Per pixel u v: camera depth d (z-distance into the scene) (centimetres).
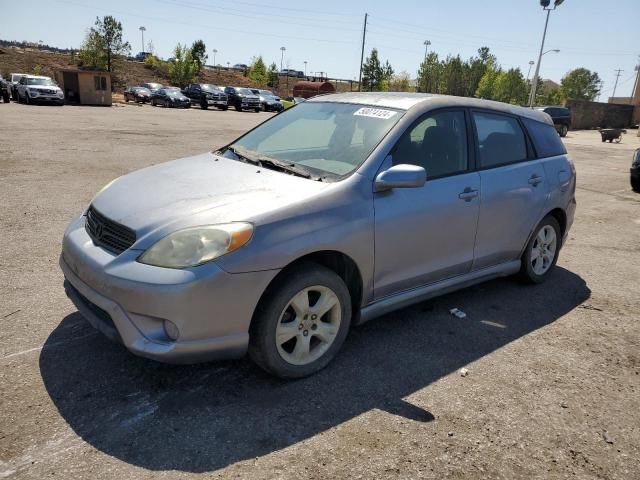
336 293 324
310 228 303
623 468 262
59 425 265
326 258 334
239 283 279
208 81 7262
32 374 307
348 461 253
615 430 292
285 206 300
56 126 1792
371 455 258
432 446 268
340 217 317
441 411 298
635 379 348
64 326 365
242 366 331
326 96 458
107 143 1397
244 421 278
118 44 5350
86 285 296
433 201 372
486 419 293
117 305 278
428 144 385
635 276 562
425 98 405
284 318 312
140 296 270
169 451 252
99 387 299
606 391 331
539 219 479
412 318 421
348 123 390
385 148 355
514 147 465
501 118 459
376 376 330
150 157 1188
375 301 360
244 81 7819
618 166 1689
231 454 253
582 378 345
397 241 351
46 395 288
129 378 309
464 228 401
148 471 239
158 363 326
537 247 500
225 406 290
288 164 362
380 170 347
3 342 340
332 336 331
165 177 356
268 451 256
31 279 442
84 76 3597
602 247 677
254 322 298
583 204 973
